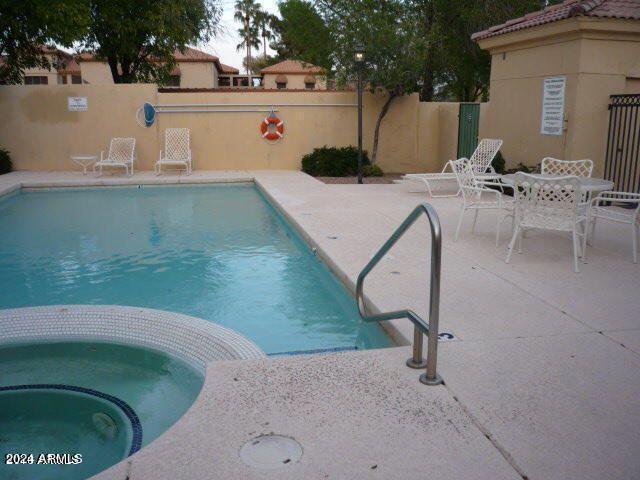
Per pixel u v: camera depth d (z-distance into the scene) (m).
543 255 5.82
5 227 8.62
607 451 2.42
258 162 14.42
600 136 9.11
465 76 19.83
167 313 4.57
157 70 20.06
